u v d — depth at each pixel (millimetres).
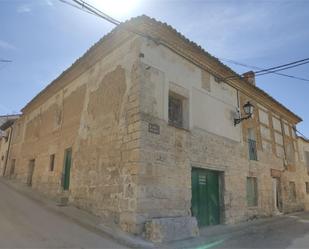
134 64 8484
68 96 12781
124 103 8539
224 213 10273
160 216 7605
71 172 10758
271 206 13641
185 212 8391
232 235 8508
